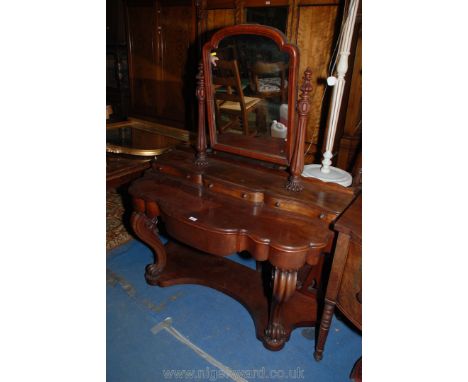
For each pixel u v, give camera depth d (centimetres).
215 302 181
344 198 139
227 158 178
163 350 151
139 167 204
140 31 277
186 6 243
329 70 192
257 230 127
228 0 215
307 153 214
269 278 191
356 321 123
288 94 135
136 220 167
